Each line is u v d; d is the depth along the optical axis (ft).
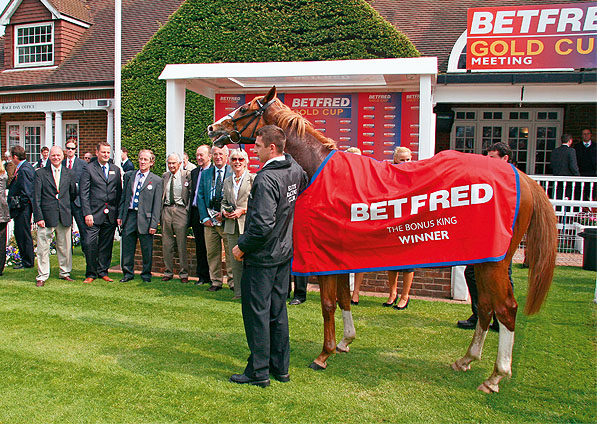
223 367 12.80
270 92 14.26
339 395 11.30
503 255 11.16
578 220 30.63
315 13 31.73
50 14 45.65
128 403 10.69
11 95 44.04
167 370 12.50
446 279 20.33
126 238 22.52
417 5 41.86
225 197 19.51
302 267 12.50
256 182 11.25
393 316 17.60
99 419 9.98
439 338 15.33
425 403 10.96
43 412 10.23
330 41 31.91
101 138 43.93
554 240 11.77
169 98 22.97
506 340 11.50
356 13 31.17
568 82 30.94
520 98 32.58
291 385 11.80
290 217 11.80
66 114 45.01
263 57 32.81
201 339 14.87
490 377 11.68
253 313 11.52
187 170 22.54
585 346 13.98
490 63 31.53
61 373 12.19
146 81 35.45
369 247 12.09
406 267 11.89
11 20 46.78
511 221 11.35
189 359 13.28
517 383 11.88
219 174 20.38
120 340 14.65
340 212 12.12
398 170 12.31
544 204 11.82
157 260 24.58
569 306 17.81
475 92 33.01
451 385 11.92
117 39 26.89
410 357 13.73
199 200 20.71
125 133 36.04
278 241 11.50
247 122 14.58
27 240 25.50
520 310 18.03
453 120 37.27
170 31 34.60
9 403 10.60
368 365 13.12
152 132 35.58
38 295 19.81
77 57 45.47
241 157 19.11
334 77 22.34
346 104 25.94
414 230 11.82
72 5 47.75
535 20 30.68
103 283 22.17
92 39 46.91
